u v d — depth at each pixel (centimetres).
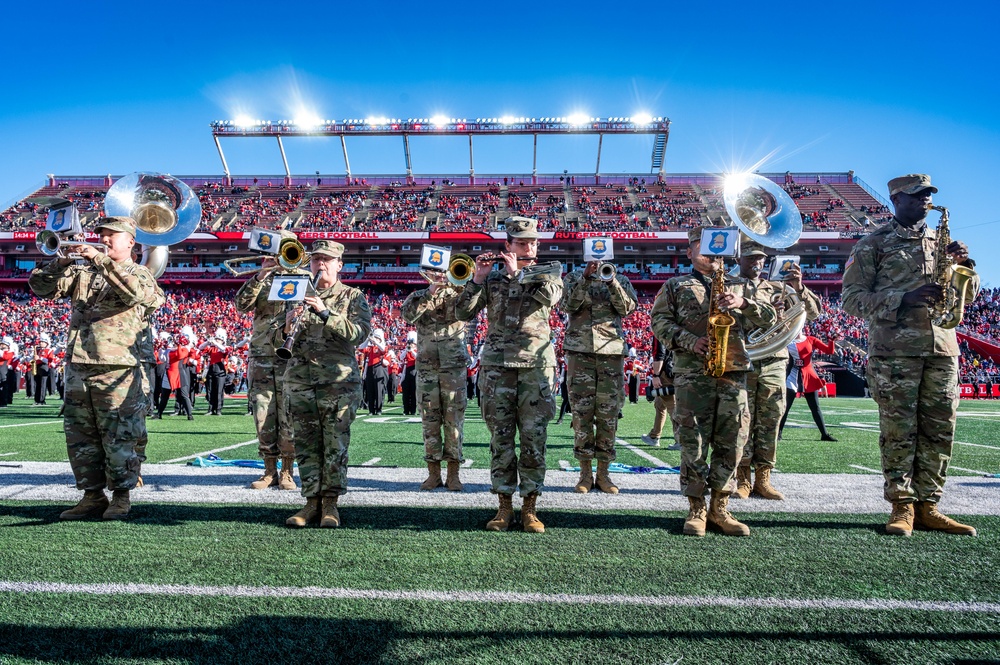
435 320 621
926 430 453
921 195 452
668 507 527
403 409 1741
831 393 3100
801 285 576
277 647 259
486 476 685
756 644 264
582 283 598
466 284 483
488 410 469
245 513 493
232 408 1866
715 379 450
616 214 5416
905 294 443
